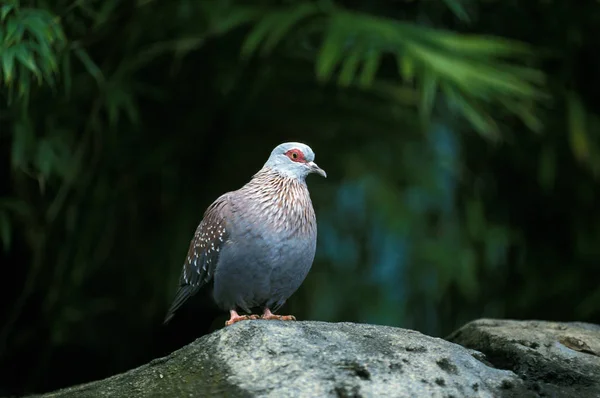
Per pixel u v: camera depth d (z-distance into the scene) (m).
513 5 12.46
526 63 12.62
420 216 12.07
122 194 11.66
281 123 11.95
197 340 5.88
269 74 11.52
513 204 13.69
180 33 11.02
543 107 12.59
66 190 10.27
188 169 11.99
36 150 9.87
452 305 13.42
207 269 6.96
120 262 11.94
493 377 5.73
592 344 6.57
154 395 5.55
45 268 11.59
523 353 6.26
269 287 6.70
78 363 12.35
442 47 10.30
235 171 12.01
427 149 12.10
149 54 10.85
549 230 13.77
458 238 12.55
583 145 11.70
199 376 5.51
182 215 11.84
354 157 11.76
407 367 5.55
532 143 12.95
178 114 11.87
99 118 11.16
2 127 10.42
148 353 12.16
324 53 9.80
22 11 8.66
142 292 11.96
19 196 10.75
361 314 12.07
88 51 10.63
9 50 8.27
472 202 12.90
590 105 13.15
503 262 13.68
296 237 6.62
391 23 10.53
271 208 6.59
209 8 10.77
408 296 12.40
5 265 11.73
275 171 6.84
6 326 10.83
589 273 13.40
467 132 12.75
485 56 10.65
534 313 13.61
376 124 11.95
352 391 5.22
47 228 10.76
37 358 11.87
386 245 12.12
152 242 11.91
